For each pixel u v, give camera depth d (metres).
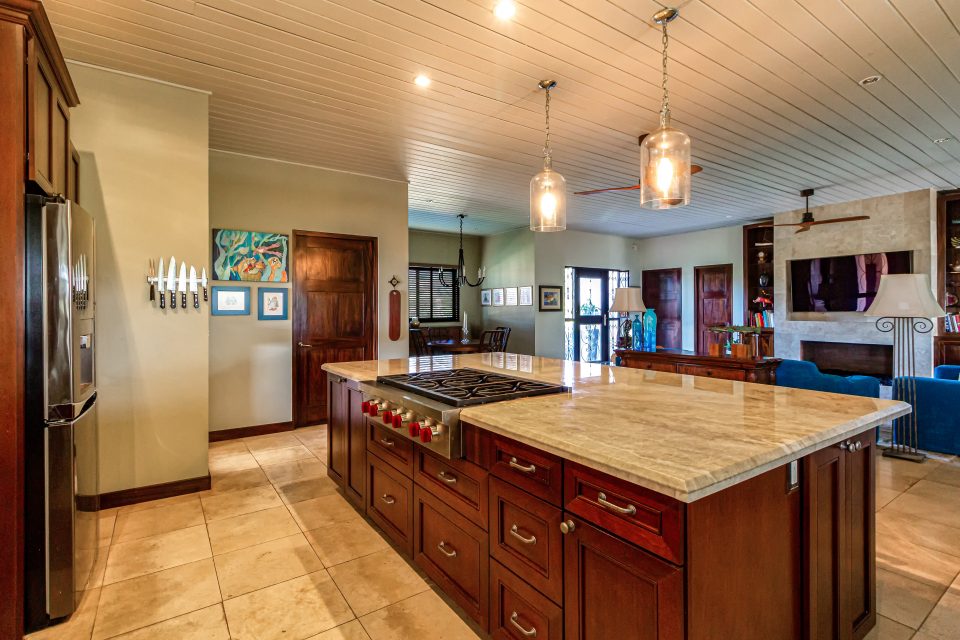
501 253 9.02
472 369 2.88
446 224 8.16
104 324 2.94
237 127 3.77
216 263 4.34
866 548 1.73
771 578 1.31
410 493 2.22
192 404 3.20
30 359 1.86
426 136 3.97
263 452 4.05
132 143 2.98
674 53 2.69
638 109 3.44
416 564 2.25
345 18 2.36
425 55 2.71
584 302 9.07
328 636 1.80
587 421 1.55
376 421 2.41
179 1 2.22
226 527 2.70
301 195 4.77
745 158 4.57
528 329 8.40
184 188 3.14
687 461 1.13
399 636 1.80
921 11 2.31
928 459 3.79
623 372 2.71
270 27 2.44
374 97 3.25
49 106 2.06
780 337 7.21
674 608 1.08
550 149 4.33
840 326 6.59
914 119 3.65
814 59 2.75
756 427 1.45
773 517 1.31
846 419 1.54
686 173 2.48
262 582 2.16
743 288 8.14
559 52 2.68
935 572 2.19
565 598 1.37
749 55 2.71
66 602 1.90
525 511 1.52
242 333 4.48
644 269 9.77
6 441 1.77
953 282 6.07
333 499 3.09
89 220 2.24
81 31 2.48
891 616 1.87
